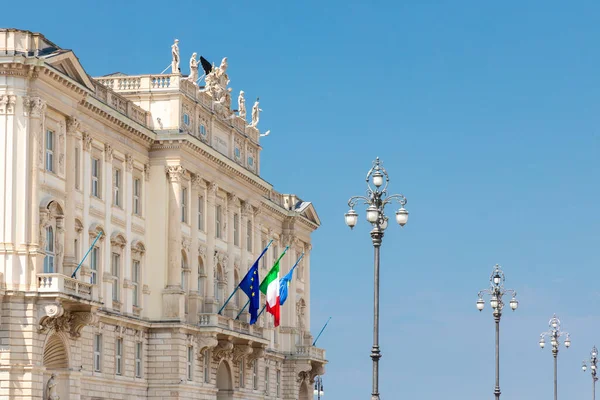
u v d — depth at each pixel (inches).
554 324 5270.7
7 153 3651.6
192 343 4667.8
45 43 3801.7
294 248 6171.3
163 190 4596.5
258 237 5570.9
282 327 6028.5
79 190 4042.8
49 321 3659.0
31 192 3661.4
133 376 4426.7
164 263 4576.8
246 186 5359.3
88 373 4057.6
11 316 3595.0
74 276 3843.5
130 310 4414.4
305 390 6195.9
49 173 3799.2
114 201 4333.2
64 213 3882.9
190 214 4729.3
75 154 4030.5
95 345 4160.9
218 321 4758.9
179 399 4512.8
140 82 4638.3
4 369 3570.4
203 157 4805.6
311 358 6048.2
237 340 5019.7
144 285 4542.3
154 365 4547.2
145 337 4539.9
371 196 3083.2
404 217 3058.6
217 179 4997.5
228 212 5177.2
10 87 3661.4
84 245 4067.4
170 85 4623.5
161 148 4606.3
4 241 3624.5
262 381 5610.2
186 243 4697.3
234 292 5044.3
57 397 3752.5
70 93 3902.6
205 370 4820.4
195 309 4709.6
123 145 4397.1
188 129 4712.1
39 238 3698.3
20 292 3604.8
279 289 5187.0
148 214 4598.9
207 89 5009.8
